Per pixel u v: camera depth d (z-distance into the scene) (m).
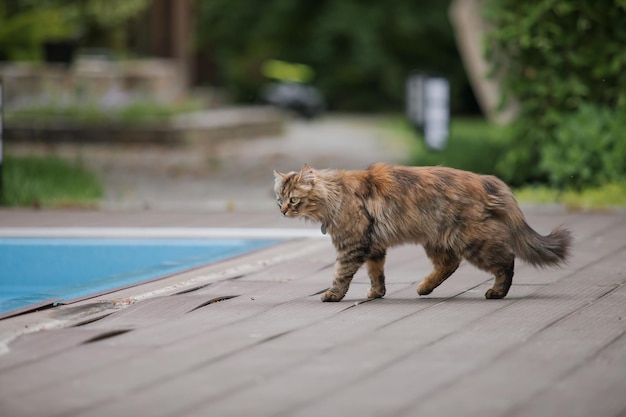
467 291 8.14
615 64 14.59
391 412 4.93
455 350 6.11
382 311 7.34
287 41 47.62
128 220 12.73
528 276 8.73
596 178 14.36
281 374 5.61
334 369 5.71
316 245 10.62
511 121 16.05
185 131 23.58
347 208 7.65
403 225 7.67
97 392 5.30
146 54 39.19
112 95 25.08
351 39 45.69
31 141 23.16
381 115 45.19
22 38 28.08
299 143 25.80
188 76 43.75
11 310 7.70
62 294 8.73
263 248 10.44
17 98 24.73
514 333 6.55
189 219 12.80
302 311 7.37
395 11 44.94
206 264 9.51
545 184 15.51
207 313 7.32
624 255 9.73
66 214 13.31
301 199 7.65
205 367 5.77
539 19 14.96
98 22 31.89
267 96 40.88
